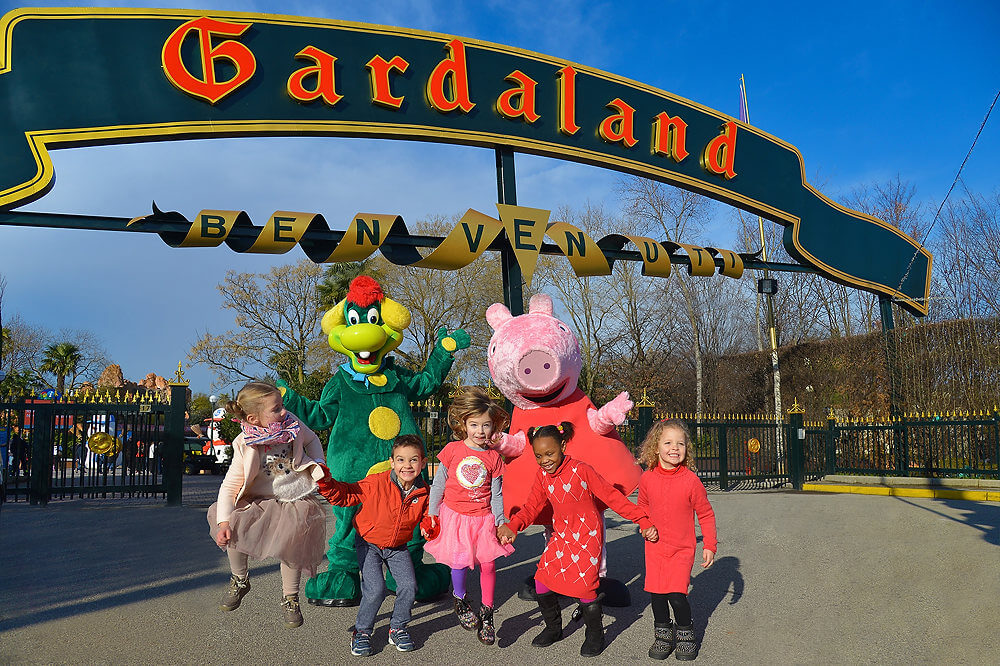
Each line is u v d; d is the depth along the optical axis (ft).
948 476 45.29
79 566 22.52
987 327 52.21
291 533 13.98
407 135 30.37
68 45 25.95
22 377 132.98
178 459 40.16
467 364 116.57
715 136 39.40
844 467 51.11
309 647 14.30
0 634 15.15
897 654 13.62
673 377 120.06
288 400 17.90
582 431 18.62
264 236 26.63
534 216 30.37
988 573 20.16
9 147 24.95
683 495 13.84
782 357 86.99
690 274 36.19
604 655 13.80
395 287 118.42
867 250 46.78
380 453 18.37
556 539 14.29
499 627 15.96
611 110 35.45
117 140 26.40
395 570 14.34
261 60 28.43
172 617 16.49
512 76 32.50
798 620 16.01
